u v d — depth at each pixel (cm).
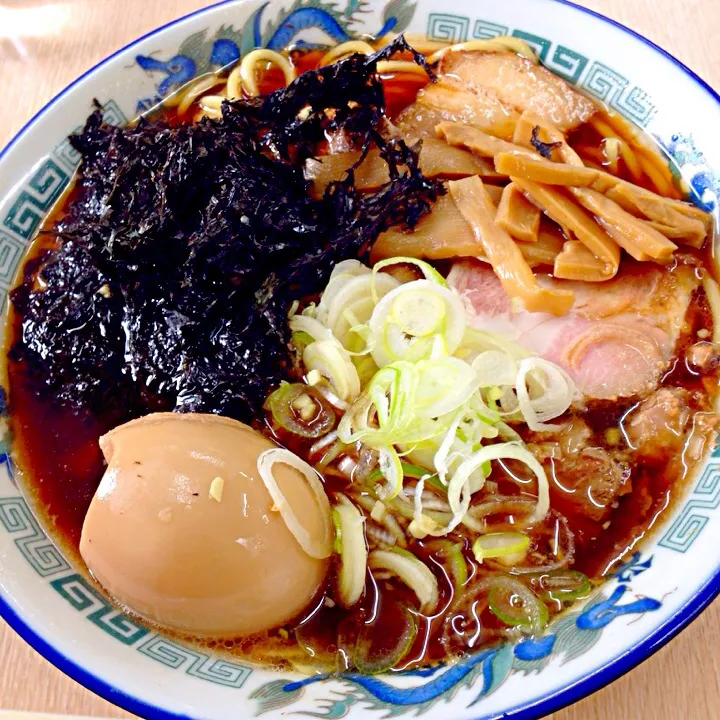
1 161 26
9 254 26
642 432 23
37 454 23
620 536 22
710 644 20
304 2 28
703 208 25
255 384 23
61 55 31
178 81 28
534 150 26
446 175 26
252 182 24
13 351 25
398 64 28
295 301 24
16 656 21
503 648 20
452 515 22
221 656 21
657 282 24
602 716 20
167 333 23
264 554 20
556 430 23
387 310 23
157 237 23
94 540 20
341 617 21
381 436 22
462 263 25
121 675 19
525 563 21
